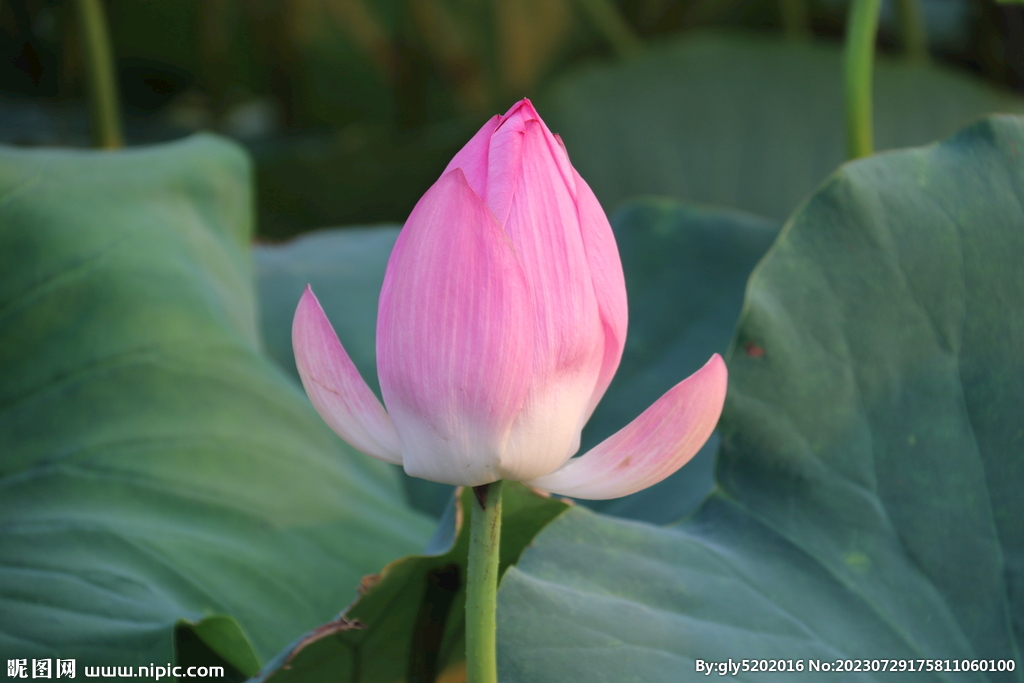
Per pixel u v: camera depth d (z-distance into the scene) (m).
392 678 1.24
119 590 1.23
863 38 1.55
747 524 1.19
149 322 1.46
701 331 1.94
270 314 2.18
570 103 3.02
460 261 1.04
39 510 1.26
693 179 3.03
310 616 1.28
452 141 3.22
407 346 1.04
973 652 1.15
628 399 1.85
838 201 1.22
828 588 1.17
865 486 1.19
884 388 1.20
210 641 1.23
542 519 1.23
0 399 1.32
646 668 1.12
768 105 3.03
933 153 1.23
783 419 1.20
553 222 1.05
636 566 1.16
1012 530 1.17
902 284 1.21
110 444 1.34
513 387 1.04
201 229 1.74
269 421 1.52
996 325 1.19
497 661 1.11
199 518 1.32
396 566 1.18
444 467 1.05
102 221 1.54
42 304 1.40
